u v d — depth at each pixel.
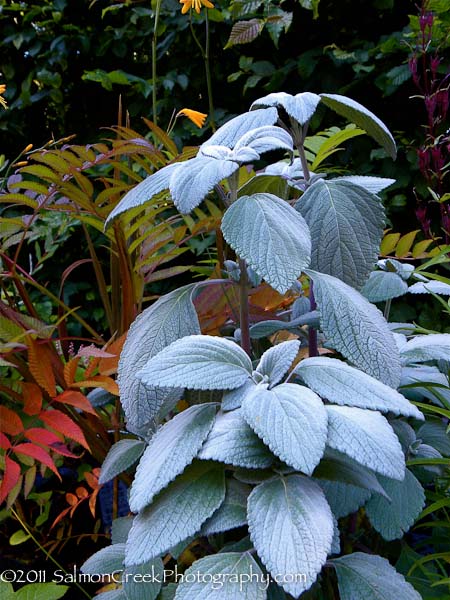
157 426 0.68
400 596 0.50
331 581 0.66
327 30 1.71
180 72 1.84
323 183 0.63
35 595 0.69
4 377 0.91
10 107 1.90
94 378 0.71
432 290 0.81
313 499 0.48
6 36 1.92
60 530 0.84
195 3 0.93
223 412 0.54
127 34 1.83
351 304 0.57
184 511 0.50
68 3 1.88
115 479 0.81
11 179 0.87
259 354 0.84
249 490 0.53
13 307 0.86
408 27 1.52
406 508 0.59
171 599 0.60
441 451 0.72
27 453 0.63
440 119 1.09
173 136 1.81
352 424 0.49
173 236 0.85
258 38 1.74
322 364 0.55
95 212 0.77
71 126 1.97
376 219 0.61
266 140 0.58
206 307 0.80
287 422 0.47
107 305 0.89
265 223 0.53
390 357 0.56
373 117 0.62
